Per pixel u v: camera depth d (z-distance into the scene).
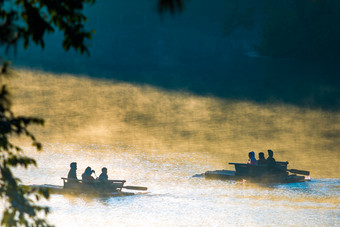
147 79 177.88
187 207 57.38
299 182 75.88
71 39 16.58
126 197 61.72
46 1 16.28
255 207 58.41
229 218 52.72
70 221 48.31
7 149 17.97
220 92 164.12
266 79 184.50
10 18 15.77
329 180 77.56
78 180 62.84
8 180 18.69
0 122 16.58
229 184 72.75
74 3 16.34
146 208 56.06
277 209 57.22
